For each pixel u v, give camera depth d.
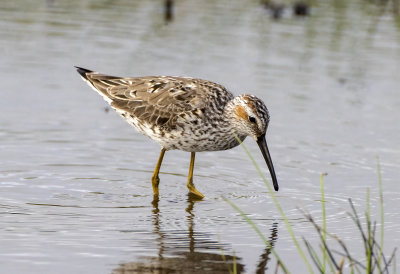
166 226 11.36
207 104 13.14
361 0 27.11
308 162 14.82
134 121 13.68
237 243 10.70
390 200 12.77
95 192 13.07
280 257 10.22
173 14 25.06
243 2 26.80
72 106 17.66
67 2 26.03
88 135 16.11
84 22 23.69
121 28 23.23
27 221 11.31
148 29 23.22
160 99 13.38
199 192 13.23
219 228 11.34
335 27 24.11
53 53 20.59
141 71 19.17
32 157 14.67
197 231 11.16
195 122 13.08
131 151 15.48
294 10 25.69
